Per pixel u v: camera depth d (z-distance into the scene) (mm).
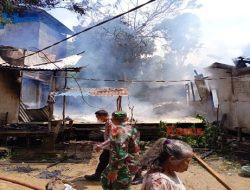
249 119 12281
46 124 12281
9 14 13586
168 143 1984
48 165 8461
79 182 6746
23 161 8977
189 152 1966
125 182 4102
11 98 12797
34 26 23203
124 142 4152
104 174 4238
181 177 7305
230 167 8320
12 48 15570
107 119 5383
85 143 9594
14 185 6398
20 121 13203
